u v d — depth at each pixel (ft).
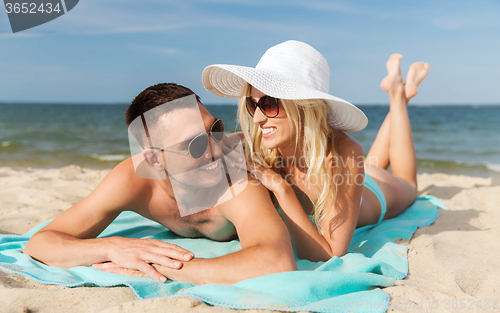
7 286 5.32
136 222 9.00
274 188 6.77
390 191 9.77
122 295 5.24
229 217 6.48
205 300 4.90
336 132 7.57
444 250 7.41
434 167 25.64
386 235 8.21
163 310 4.68
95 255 5.98
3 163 25.25
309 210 8.09
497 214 10.05
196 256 6.80
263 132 6.97
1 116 84.33
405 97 11.82
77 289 5.36
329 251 6.65
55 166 24.29
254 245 5.63
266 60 7.17
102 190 6.53
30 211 10.25
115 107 140.67
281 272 5.34
